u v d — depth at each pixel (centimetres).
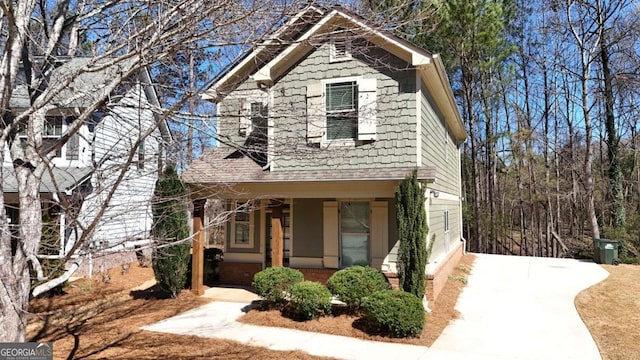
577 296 1082
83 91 476
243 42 440
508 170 2659
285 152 616
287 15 473
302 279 919
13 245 495
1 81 392
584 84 2047
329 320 830
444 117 1415
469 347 705
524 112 2711
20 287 389
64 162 1183
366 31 559
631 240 1847
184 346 695
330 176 945
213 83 496
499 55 2088
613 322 862
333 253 1148
